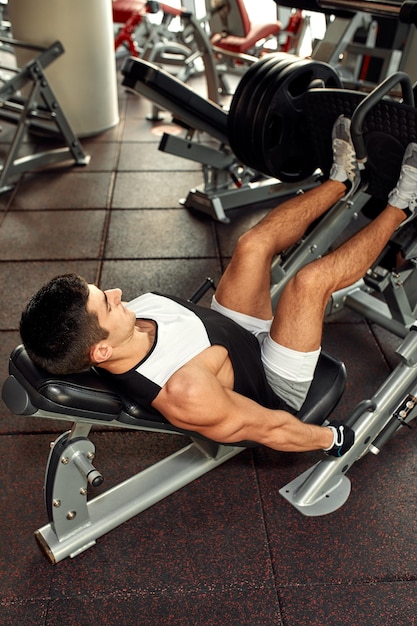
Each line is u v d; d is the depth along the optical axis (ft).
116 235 9.05
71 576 4.62
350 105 5.35
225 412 4.02
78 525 4.77
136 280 8.04
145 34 15.16
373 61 12.14
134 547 4.83
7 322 7.22
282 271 5.93
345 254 4.77
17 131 10.03
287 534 4.96
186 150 8.64
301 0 6.84
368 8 6.05
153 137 12.36
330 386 5.27
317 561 4.75
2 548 4.81
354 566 4.72
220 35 13.39
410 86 4.83
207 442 5.25
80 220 9.42
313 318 4.60
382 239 5.02
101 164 11.19
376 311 6.84
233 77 15.93
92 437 5.83
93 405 3.93
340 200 5.91
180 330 4.18
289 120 7.06
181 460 5.40
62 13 10.76
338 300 7.10
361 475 5.48
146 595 4.50
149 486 5.17
